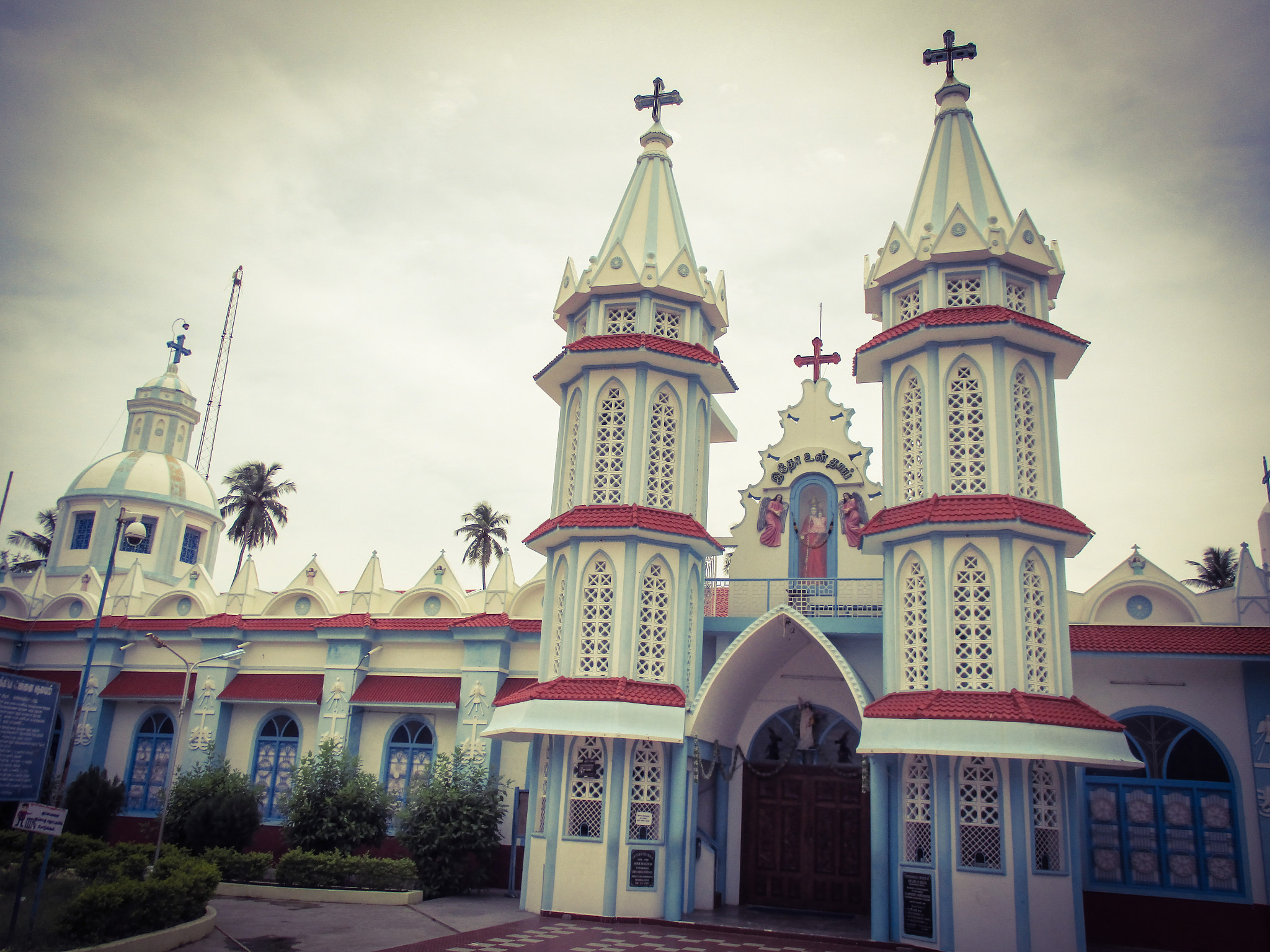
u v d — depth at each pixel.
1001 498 18.48
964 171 21.27
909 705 17.91
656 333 22.34
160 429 41.62
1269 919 19.23
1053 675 18.22
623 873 19.23
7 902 15.03
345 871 21.47
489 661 25.78
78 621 30.20
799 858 21.81
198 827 23.48
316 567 28.83
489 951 15.29
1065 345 19.70
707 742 21.23
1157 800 20.52
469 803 22.92
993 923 16.66
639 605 20.70
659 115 25.23
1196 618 20.98
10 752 14.27
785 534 24.72
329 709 26.52
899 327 20.17
